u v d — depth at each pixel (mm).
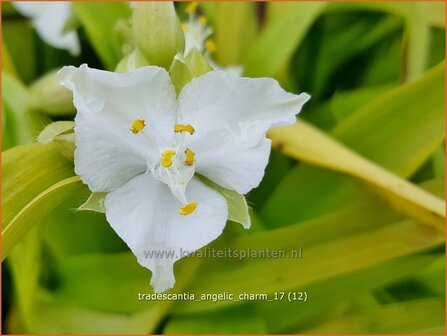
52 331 114
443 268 133
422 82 114
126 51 104
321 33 155
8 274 132
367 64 154
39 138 81
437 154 134
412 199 102
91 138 77
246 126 77
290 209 122
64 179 88
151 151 80
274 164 132
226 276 115
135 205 80
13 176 87
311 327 121
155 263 79
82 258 119
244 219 80
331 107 143
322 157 111
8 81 119
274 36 131
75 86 73
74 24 141
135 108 78
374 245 112
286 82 146
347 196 120
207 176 82
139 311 115
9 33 146
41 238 119
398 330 118
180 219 81
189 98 78
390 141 118
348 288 120
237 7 136
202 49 136
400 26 151
